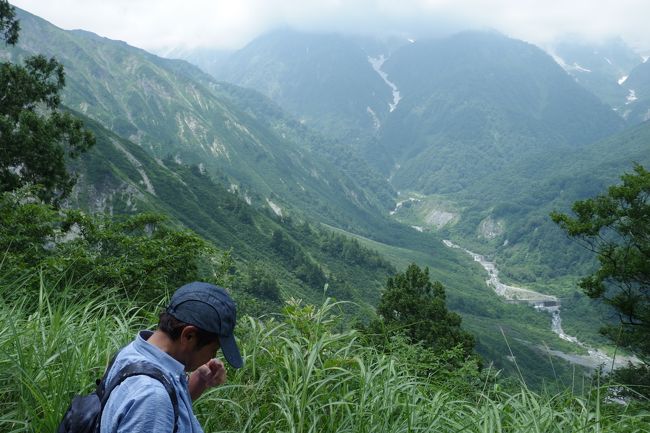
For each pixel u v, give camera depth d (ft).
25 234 29.76
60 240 33.76
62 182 78.18
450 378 16.12
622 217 80.33
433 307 88.53
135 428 5.47
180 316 6.19
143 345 6.28
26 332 10.34
